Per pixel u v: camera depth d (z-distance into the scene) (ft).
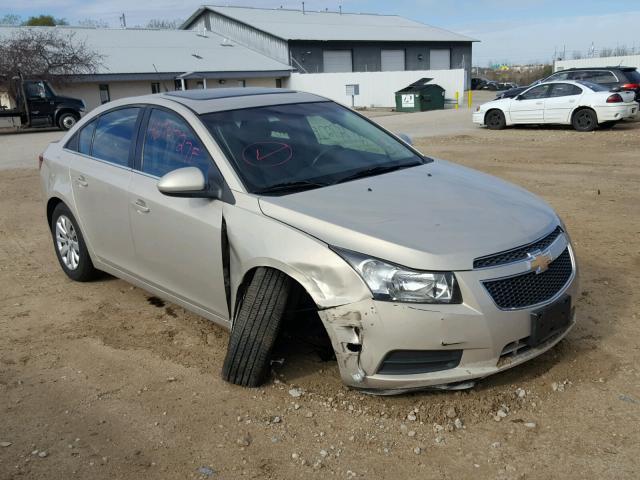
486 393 11.28
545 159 40.75
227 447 10.22
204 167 12.98
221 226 12.16
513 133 59.57
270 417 10.96
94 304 16.84
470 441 10.05
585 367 12.08
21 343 14.57
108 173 15.52
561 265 11.53
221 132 13.34
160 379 12.55
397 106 124.67
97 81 118.01
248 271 11.69
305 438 10.34
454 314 9.94
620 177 32.53
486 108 64.95
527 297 10.61
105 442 10.50
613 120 56.08
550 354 12.60
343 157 13.85
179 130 13.98
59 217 18.33
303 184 12.57
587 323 14.02
